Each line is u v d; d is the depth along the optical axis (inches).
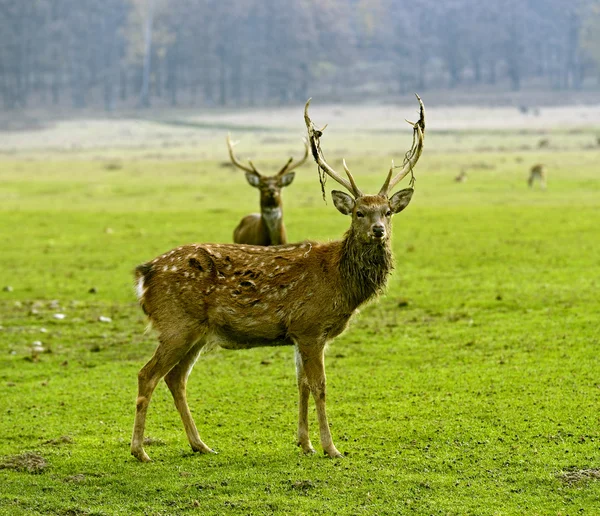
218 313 1179.9
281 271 1184.2
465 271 2721.5
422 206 4606.3
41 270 2920.8
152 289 1184.2
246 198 5236.2
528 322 2005.4
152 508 1029.8
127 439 1290.6
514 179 5949.8
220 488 1082.7
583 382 1502.2
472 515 991.6
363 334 1971.0
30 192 5762.8
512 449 1192.2
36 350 1899.6
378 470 1128.2
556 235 3410.4
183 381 1219.2
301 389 1209.4
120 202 5137.8
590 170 6402.6
